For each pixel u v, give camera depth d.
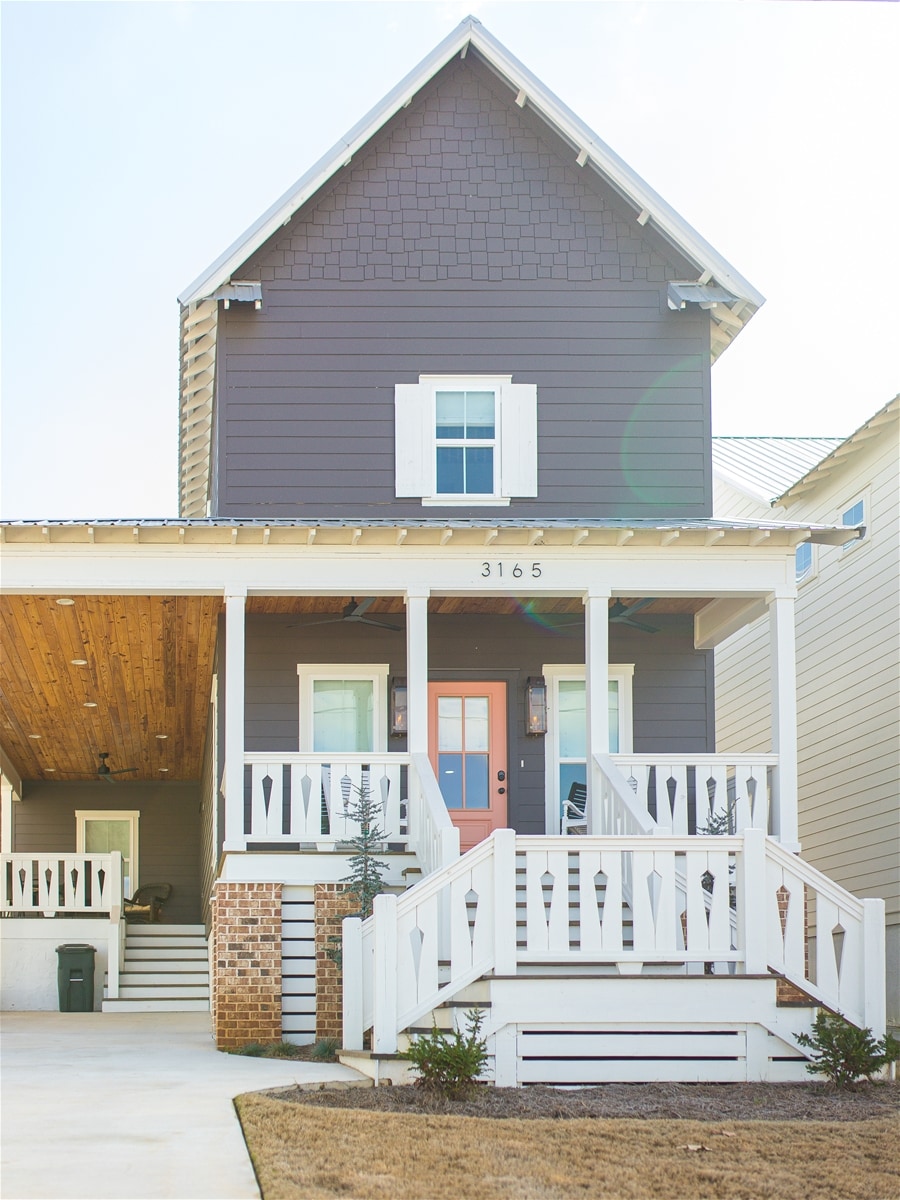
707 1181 8.10
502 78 17.95
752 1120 9.76
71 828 26.70
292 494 17.12
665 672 17.59
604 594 15.03
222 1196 7.39
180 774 26.58
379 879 13.91
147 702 21.28
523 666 17.42
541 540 14.98
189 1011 18.64
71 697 20.81
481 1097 10.43
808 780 22.23
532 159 18.00
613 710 17.48
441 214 17.81
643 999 11.51
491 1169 8.12
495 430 17.42
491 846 11.73
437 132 17.98
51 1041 14.14
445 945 12.61
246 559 14.86
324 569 14.91
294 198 17.38
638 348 17.70
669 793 17.28
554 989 11.46
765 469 24.61
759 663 23.52
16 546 14.69
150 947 21.00
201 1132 8.80
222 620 16.84
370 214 17.77
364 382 17.42
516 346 17.61
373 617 17.25
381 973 11.18
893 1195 7.94
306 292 17.56
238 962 13.74
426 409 17.38
